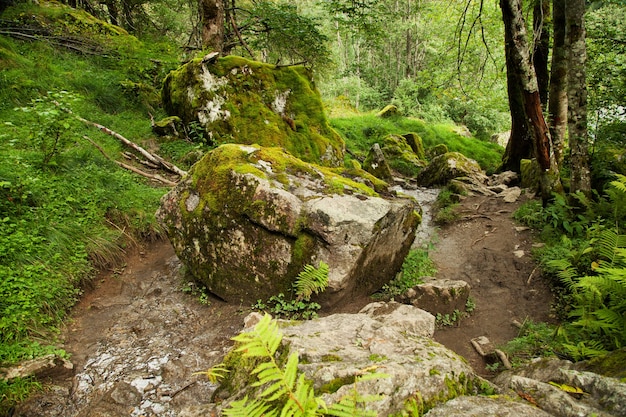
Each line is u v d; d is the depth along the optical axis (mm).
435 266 7094
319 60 13688
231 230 4941
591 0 9055
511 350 4641
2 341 3768
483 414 2018
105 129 8648
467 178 11609
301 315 4777
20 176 5500
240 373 2910
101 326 4547
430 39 22656
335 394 2119
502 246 7477
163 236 6645
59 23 12781
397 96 27938
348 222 4730
